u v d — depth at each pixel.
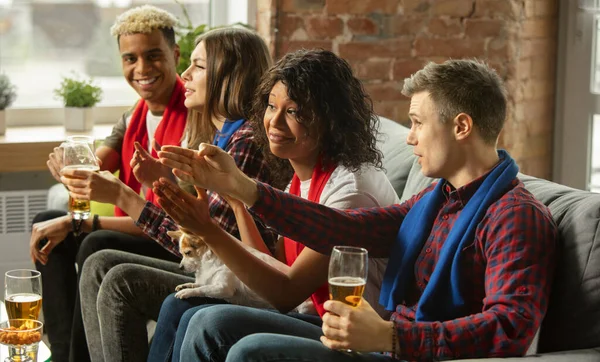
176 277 2.42
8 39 4.16
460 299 1.75
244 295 2.17
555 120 4.01
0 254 3.95
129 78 3.11
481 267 1.74
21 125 4.20
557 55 3.97
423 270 1.87
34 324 2.02
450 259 1.76
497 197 1.75
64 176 2.55
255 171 2.44
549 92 3.99
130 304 2.36
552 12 3.93
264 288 2.02
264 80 2.22
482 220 1.74
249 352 1.67
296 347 1.68
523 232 1.68
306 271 2.03
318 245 1.97
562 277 1.81
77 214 2.60
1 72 4.17
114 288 2.36
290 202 1.94
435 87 1.78
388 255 2.03
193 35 3.93
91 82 4.10
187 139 2.87
